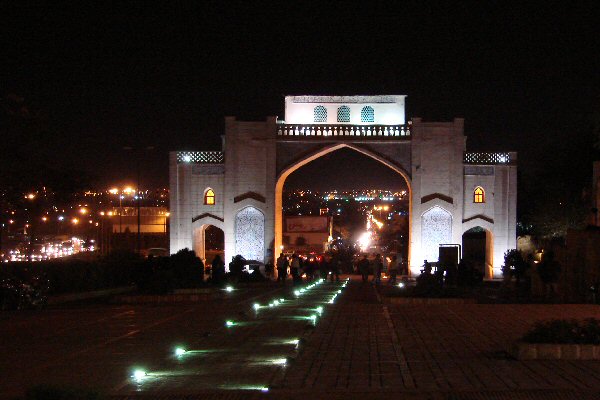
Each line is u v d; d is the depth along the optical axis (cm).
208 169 3881
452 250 3300
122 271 2997
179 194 3875
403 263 4147
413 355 1017
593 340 972
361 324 1420
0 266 2078
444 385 801
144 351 1108
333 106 3972
